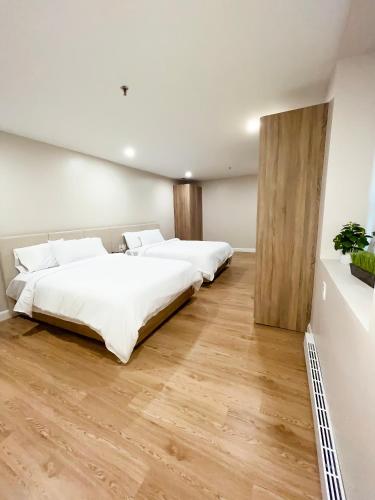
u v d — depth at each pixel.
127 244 4.35
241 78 1.74
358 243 1.54
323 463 0.97
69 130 2.69
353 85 1.55
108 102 2.06
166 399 1.50
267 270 2.36
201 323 2.53
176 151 3.73
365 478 0.68
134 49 1.40
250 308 2.92
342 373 0.99
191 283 2.92
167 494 0.98
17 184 2.81
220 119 2.48
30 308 2.26
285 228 2.21
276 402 1.46
